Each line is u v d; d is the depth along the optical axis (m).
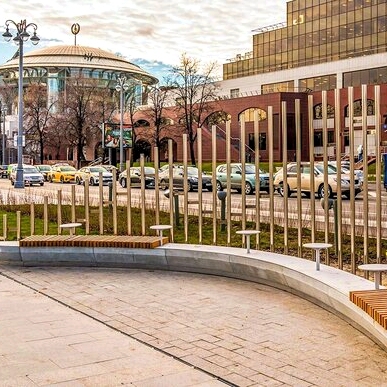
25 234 12.56
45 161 86.62
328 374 4.70
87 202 11.54
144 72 110.38
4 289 7.95
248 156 61.12
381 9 69.62
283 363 4.97
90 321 6.32
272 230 9.22
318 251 7.17
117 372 4.75
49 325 6.16
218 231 12.66
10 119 92.94
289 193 27.58
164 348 5.39
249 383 4.51
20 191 31.61
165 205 19.42
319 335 5.76
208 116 67.56
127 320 6.38
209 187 31.62
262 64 85.62
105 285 8.22
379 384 4.48
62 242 9.56
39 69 103.50
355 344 5.45
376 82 63.81
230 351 5.30
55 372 4.75
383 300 5.44
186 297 7.46
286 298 7.34
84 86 79.06
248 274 8.36
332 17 75.31
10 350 5.31
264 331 5.93
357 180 25.38
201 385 4.47
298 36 79.94
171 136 70.56
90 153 85.69
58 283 8.37
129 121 75.25
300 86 72.19
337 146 8.35
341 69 67.25
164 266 9.26
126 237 9.89
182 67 66.06
